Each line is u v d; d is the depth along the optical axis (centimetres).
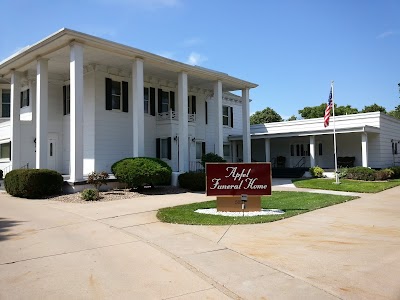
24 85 2058
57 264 565
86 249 650
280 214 989
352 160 2620
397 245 677
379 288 462
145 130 2148
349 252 627
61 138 2058
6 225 861
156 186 1728
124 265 559
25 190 1348
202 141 2556
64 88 2070
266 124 3081
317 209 1107
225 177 1032
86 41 1478
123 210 1070
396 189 1748
